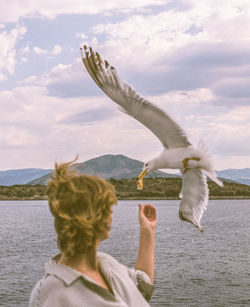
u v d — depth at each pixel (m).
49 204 2.02
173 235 88.31
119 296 2.12
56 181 2.02
